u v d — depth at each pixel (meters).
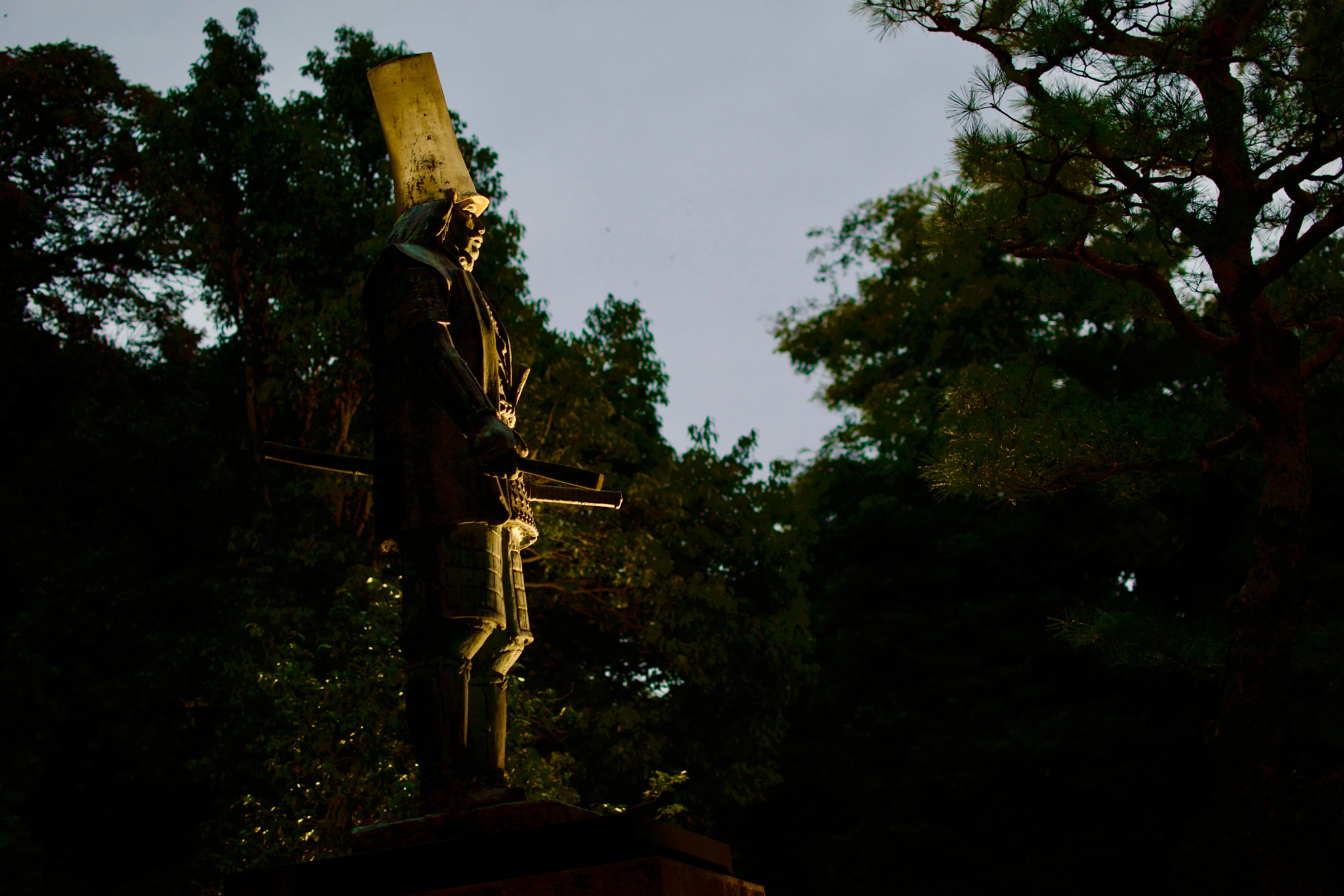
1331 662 8.33
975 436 9.27
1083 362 19.38
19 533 14.82
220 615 13.38
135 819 14.59
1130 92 7.74
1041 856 17.61
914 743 19.36
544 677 16.12
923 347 23.58
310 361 14.12
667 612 14.77
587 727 14.30
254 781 12.12
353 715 9.60
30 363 17.72
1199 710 17.61
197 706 14.06
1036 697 18.55
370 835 3.22
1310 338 10.21
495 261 14.16
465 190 3.84
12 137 20.92
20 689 13.50
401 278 3.47
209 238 14.62
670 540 15.31
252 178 14.45
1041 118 7.84
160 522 15.04
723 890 3.24
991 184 8.84
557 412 14.30
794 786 20.34
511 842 3.00
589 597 15.35
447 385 3.29
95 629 14.27
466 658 3.42
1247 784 8.20
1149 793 17.27
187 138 14.59
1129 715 17.95
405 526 3.41
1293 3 7.60
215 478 14.09
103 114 21.19
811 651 16.16
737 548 15.76
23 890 12.99
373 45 15.85
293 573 13.74
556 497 3.94
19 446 17.27
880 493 22.97
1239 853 15.13
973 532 20.48
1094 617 9.88
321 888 3.07
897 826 18.23
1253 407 8.70
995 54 8.52
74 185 21.25
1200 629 16.69
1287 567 8.43
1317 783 8.11
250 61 15.68
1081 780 17.25
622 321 15.94
